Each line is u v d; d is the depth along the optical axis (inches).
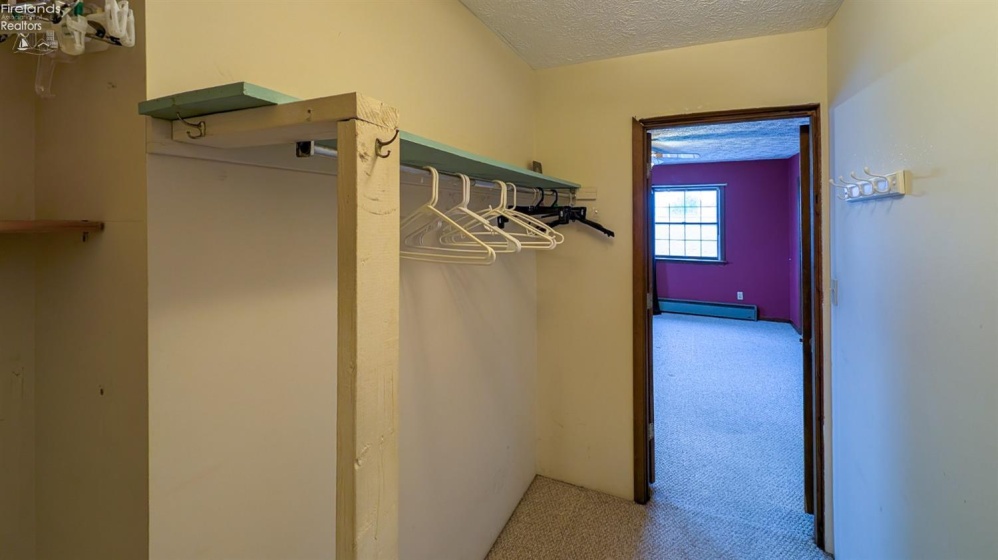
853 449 66.7
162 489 32.3
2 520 36.2
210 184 34.7
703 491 96.7
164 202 31.6
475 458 75.5
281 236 40.6
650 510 90.1
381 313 26.9
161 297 31.7
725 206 274.1
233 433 37.1
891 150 52.3
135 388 31.8
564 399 99.0
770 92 81.0
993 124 34.7
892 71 51.9
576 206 95.3
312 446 44.4
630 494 93.8
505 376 86.0
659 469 105.6
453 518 69.3
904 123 49.1
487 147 77.4
